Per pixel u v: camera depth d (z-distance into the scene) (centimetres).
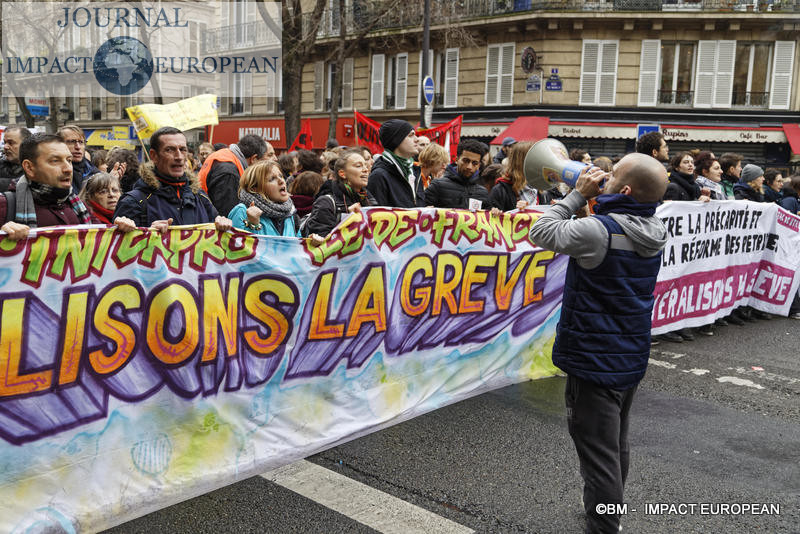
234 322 334
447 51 2512
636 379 286
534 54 2303
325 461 370
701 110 2270
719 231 692
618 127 2266
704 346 661
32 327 267
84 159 585
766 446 412
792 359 618
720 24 2234
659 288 634
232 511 313
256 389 346
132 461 301
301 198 537
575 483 350
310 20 1994
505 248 482
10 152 507
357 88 2728
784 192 915
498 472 360
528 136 2228
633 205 280
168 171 377
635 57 2283
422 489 339
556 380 520
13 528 265
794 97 2250
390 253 406
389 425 418
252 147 532
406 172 515
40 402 271
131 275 295
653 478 362
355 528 301
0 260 257
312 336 369
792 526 316
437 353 448
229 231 328
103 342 288
